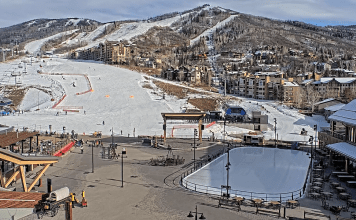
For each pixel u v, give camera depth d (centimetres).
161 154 6075
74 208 3222
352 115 4984
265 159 5794
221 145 7194
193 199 3538
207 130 9006
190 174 4609
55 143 6556
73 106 12144
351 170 4491
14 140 4594
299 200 3512
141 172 4700
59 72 19375
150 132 8738
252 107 13138
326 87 16800
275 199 3578
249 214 3095
